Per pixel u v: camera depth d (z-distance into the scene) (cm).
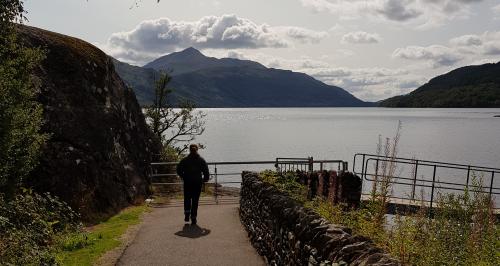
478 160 7325
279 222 802
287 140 11794
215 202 1647
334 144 10488
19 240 767
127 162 1641
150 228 1191
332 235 568
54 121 1280
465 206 848
